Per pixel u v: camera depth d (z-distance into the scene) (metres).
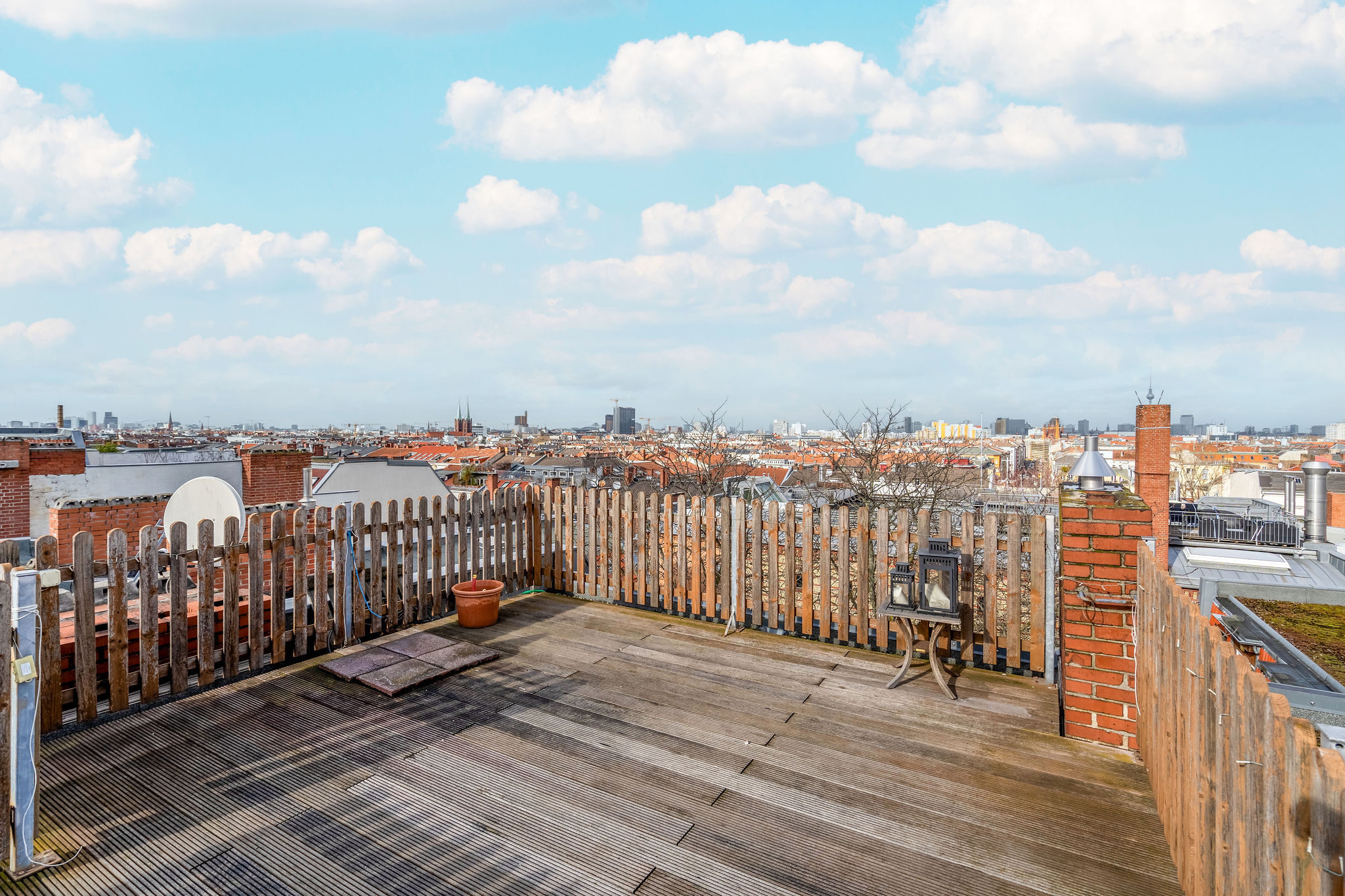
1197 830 2.33
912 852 2.80
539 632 5.79
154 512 11.65
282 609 4.90
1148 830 2.96
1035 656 4.73
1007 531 4.81
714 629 5.89
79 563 3.86
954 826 2.99
